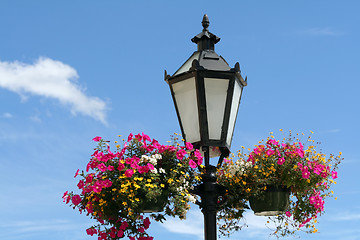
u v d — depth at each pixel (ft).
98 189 13.96
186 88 14.85
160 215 14.99
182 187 14.47
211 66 15.08
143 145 14.87
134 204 14.03
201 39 16.07
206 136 14.40
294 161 16.24
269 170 15.94
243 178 15.98
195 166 14.61
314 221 17.25
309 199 16.85
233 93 14.76
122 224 14.55
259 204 15.92
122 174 14.20
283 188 16.06
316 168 16.33
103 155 14.44
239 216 17.08
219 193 15.42
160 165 14.84
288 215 17.12
